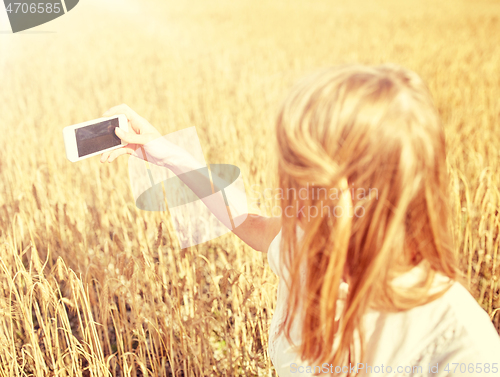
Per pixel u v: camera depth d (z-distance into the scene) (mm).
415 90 634
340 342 761
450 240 711
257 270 2469
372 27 14812
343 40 12188
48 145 4129
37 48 11078
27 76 8125
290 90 721
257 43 11727
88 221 3312
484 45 11414
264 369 2291
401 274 694
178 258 2787
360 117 613
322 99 645
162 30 14164
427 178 629
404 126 604
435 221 650
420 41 11953
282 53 10086
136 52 10805
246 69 8422
